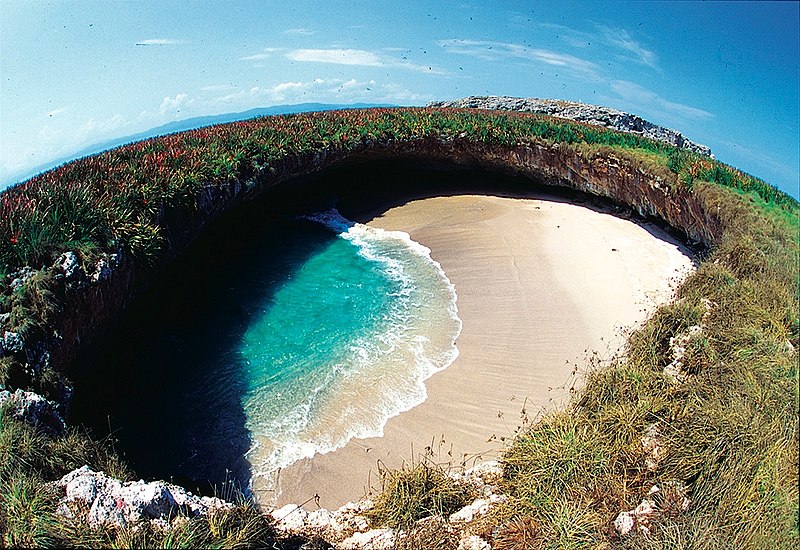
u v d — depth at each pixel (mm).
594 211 37750
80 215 17984
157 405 18281
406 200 40281
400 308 25109
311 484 15320
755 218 24125
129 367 19531
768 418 11703
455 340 22266
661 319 17859
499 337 22172
